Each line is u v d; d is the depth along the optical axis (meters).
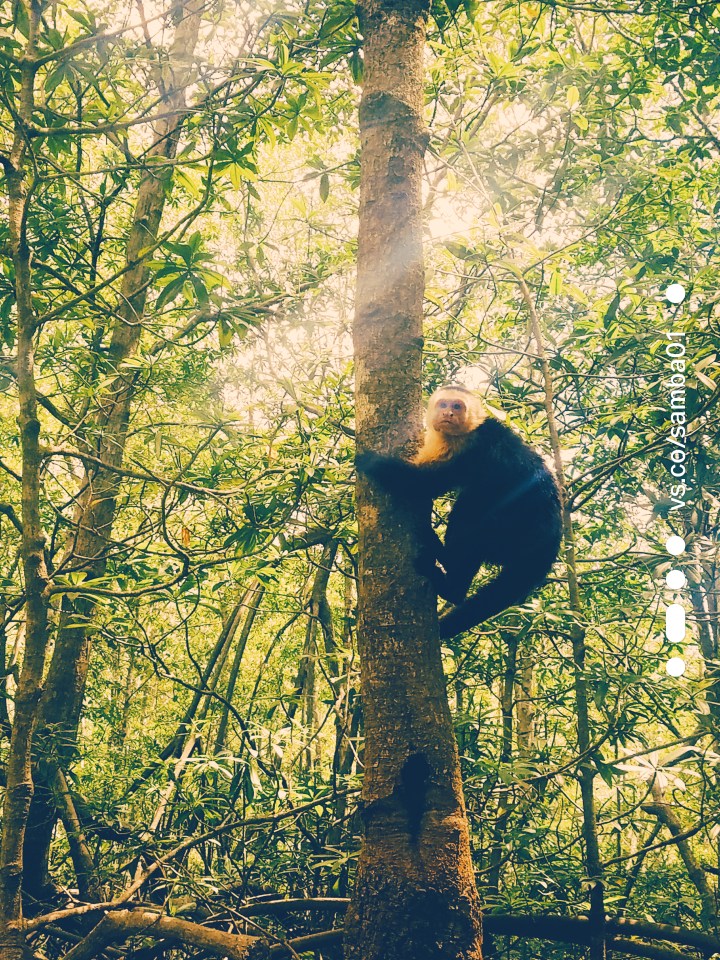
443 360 6.86
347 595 7.40
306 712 8.32
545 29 6.92
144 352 6.32
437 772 3.01
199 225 8.81
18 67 4.21
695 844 7.51
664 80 6.68
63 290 5.16
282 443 5.17
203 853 6.12
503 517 4.58
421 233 3.64
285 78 4.20
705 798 5.30
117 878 5.87
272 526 4.62
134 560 5.02
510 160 6.73
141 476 4.32
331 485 5.28
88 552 6.27
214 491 4.51
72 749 6.17
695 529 5.90
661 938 4.90
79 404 6.43
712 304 4.73
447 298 6.52
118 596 3.99
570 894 5.35
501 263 5.35
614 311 5.27
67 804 5.89
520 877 5.51
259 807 5.96
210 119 4.67
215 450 6.05
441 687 3.15
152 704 10.95
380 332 3.52
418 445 3.41
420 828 2.94
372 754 3.07
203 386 7.06
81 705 6.41
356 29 4.86
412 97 3.71
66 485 7.71
